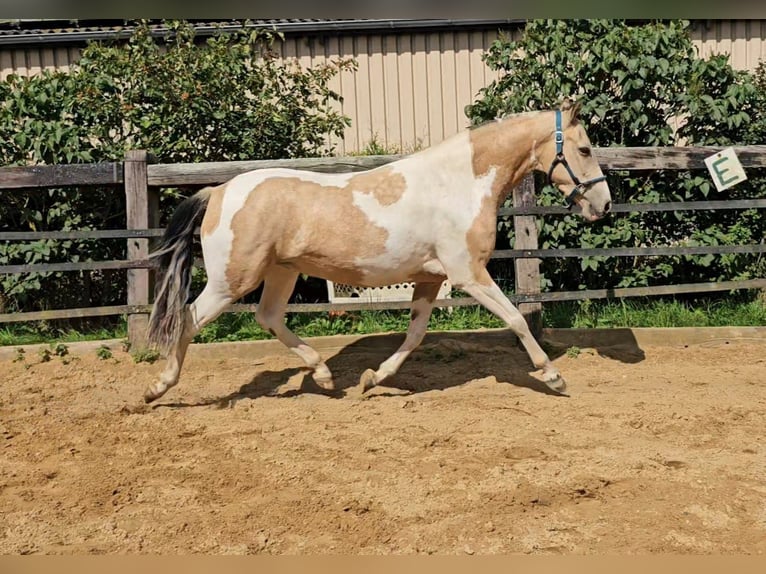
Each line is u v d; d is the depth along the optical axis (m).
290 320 7.70
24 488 4.18
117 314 7.34
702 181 7.54
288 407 5.62
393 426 5.11
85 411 5.64
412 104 12.05
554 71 7.68
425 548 3.50
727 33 11.62
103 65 7.70
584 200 5.76
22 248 7.34
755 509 3.81
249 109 8.07
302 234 5.41
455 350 6.98
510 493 4.00
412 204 5.46
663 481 4.13
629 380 6.29
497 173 5.64
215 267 5.39
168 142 7.73
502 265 7.93
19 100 7.36
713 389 5.95
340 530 3.67
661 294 7.62
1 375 6.51
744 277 7.79
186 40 9.27
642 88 7.66
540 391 6.03
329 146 12.05
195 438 4.95
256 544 3.55
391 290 7.68
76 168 6.99
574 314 7.70
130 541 3.58
